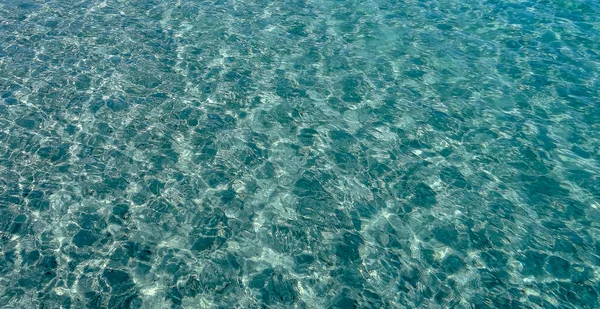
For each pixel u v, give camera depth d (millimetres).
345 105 13609
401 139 12578
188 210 10438
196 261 9406
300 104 13531
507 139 12648
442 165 11883
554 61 15516
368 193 11086
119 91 13547
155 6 17875
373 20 17672
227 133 12438
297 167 11648
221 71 14609
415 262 9633
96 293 8711
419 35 16828
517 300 8984
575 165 11922
